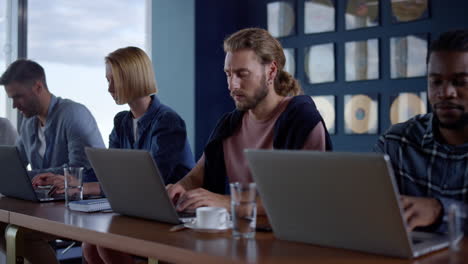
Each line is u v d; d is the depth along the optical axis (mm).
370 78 3973
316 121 1987
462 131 1609
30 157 3008
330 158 1139
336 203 1168
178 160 2482
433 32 3713
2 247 2230
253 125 2131
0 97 4109
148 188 1543
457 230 1013
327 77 4180
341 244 1207
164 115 2539
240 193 1346
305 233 1267
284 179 1242
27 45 4211
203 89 4395
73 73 4281
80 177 1966
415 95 3777
